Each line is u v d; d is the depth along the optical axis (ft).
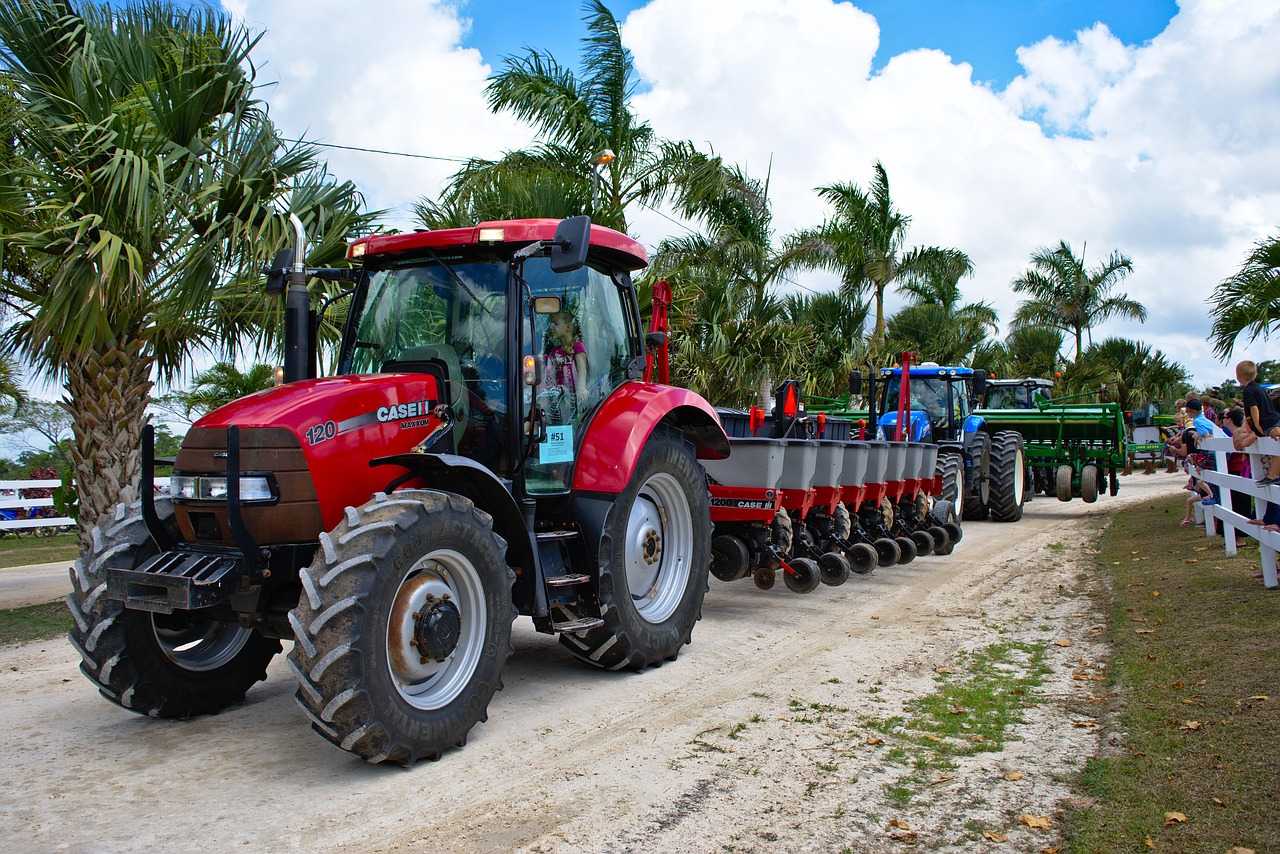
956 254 76.33
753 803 11.30
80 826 10.78
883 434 44.45
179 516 13.62
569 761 12.85
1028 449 50.47
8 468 70.03
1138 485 69.15
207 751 13.46
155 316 24.50
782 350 46.62
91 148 22.18
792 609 23.39
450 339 15.92
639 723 14.49
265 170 23.98
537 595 15.17
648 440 17.54
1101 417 48.24
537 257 16.42
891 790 11.63
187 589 12.38
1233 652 15.94
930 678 16.80
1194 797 10.60
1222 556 26.45
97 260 21.68
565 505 16.75
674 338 42.73
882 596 25.07
